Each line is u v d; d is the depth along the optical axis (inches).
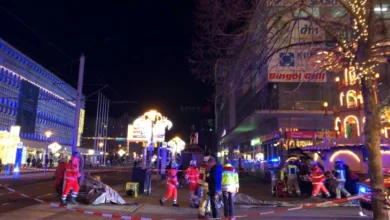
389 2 523.2
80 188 469.4
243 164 1696.6
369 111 268.4
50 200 500.7
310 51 335.3
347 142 770.8
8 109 1681.8
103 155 2568.9
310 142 995.3
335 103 1000.9
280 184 644.7
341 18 321.1
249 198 514.6
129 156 3654.0
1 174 1131.9
